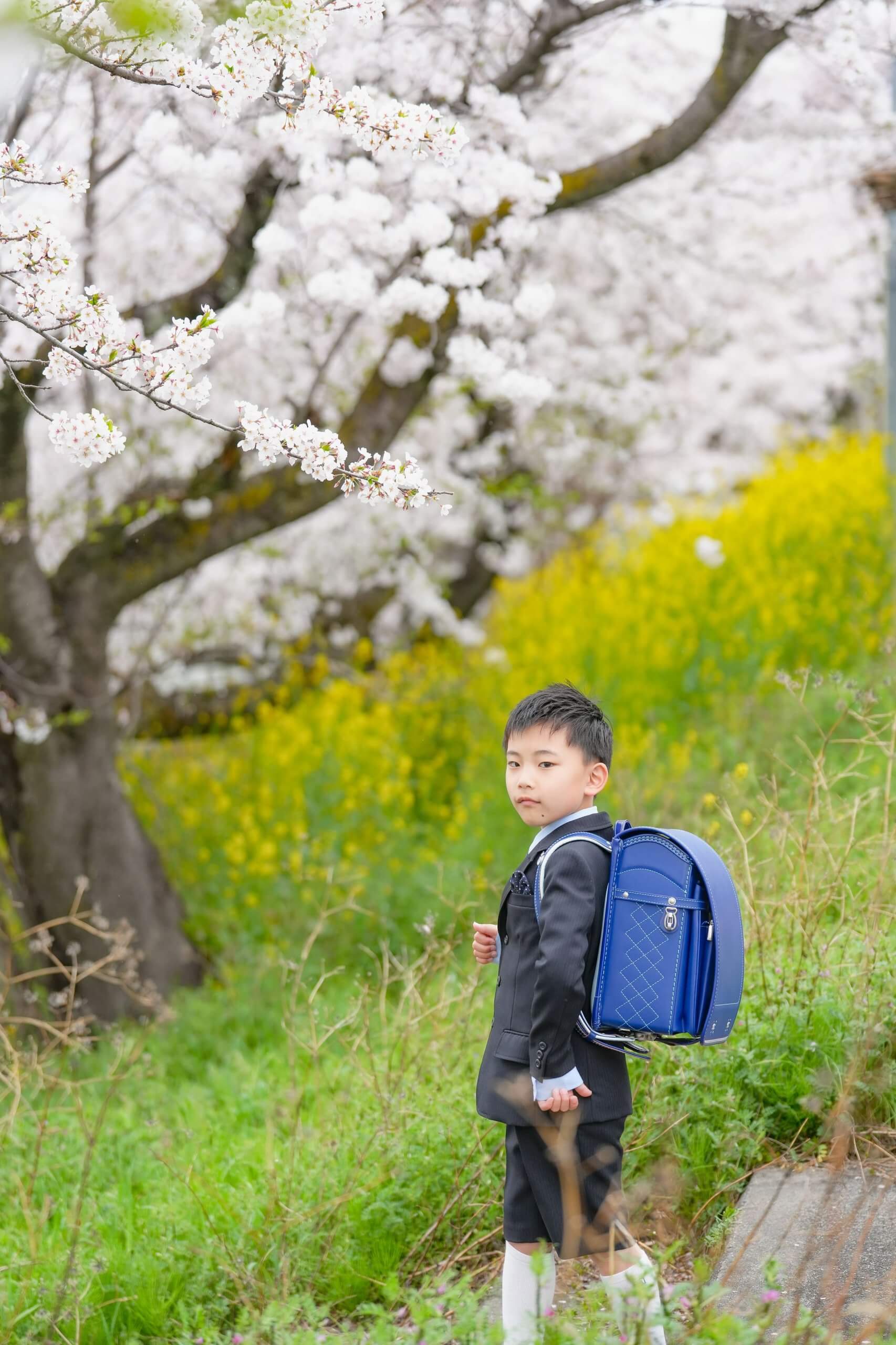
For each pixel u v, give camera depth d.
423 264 5.81
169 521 7.13
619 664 9.47
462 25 5.90
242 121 6.16
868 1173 3.19
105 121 6.60
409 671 10.75
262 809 8.45
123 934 6.46
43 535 8.34
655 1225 3.23
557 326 9.73
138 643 9.79
